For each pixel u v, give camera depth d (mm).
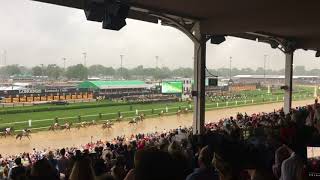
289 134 7266
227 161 3023
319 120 12742
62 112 50812
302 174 5078
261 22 15219
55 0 12312
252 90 102875
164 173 1967
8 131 34781
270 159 6711
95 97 68062
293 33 21281
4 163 17594
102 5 11164
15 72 150750
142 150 2078
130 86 78750
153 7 14695
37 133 35906
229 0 13148
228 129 13281
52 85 85562
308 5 13594
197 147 8398
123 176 6410
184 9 15102
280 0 13148
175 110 55156
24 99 56938
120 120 44000
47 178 4152
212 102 66938
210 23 16656
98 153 11617
